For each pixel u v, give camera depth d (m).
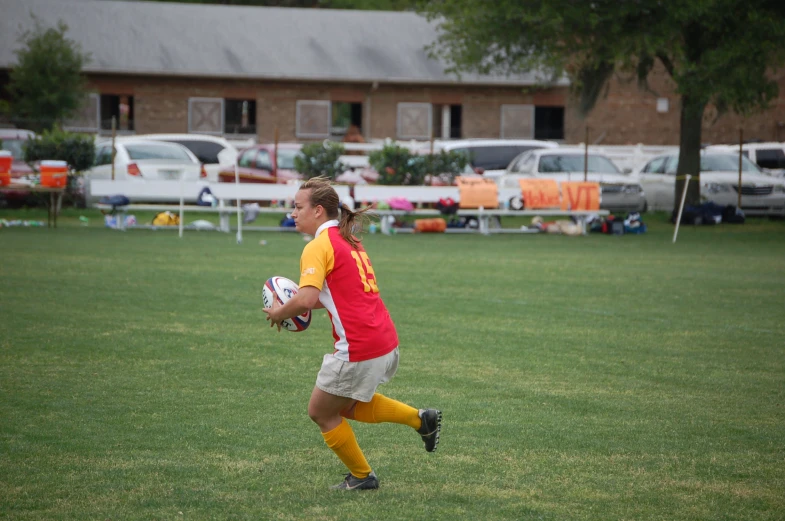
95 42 144.75
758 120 157.75
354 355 17.94
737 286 49.31
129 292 43.09
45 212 88.38
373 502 17.89
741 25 85.75
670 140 159.75
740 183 91.44
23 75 124.31
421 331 35.91
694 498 18.39
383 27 161.25
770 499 18.39
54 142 87.00
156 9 155.38
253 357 30.88
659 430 23.34
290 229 78.50
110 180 80.00
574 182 83.44
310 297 17.59
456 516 17.17
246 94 148.75
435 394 26.67
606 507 17.80
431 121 154.25
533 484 19.12
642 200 92.44
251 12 159.62
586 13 85.56
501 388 27.47
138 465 19.92
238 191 68.56
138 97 145.00
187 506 17.50
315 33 156.75
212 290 44.31
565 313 40.44
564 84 153.62
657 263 59.81
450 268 55.47
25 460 20.11
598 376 29.19
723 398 26.69
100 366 29.11
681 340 35.03
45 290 42.91
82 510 17.20
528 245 71.25
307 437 22.30
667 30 84.12
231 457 20.64
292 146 97.69
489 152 109.88
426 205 90.06
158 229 78.25
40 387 26.41
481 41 94.44
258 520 16.81
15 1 149.12
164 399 25.45
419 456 21.05
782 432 23.30
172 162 90.62
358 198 80.12
